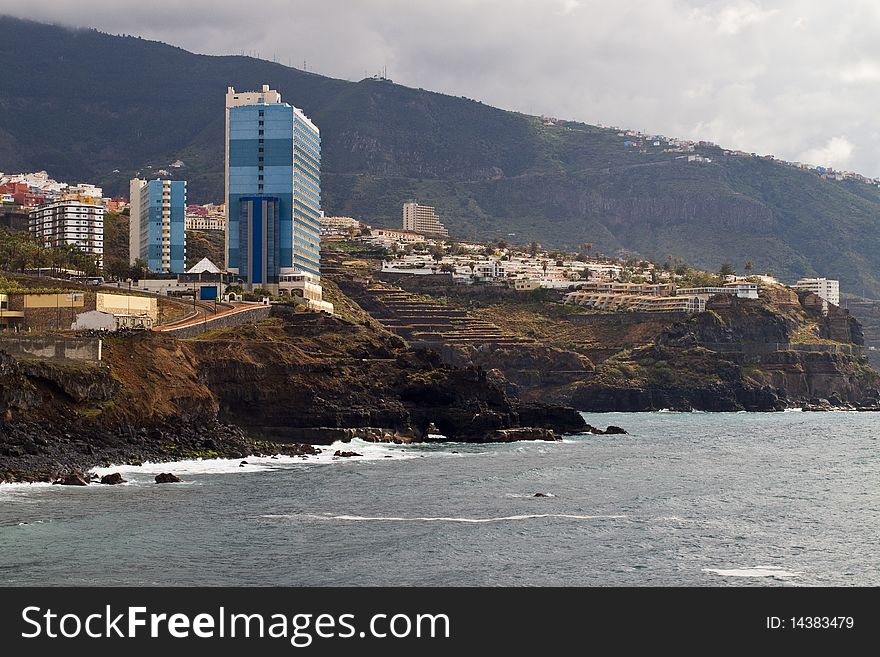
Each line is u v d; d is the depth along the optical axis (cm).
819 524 12069
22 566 9144
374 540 10575
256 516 11631
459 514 12188
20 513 11181
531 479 15612
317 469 16050
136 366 17200
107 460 14588
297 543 10356
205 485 13688
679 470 17612
